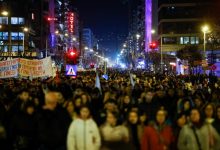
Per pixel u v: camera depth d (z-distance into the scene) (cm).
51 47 11969
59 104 1048
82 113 916
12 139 1046
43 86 1980
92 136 908
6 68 2081
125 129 938
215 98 1594
